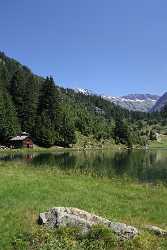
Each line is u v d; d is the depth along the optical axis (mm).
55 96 176375
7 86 184500
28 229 20500
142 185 43812
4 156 111438
